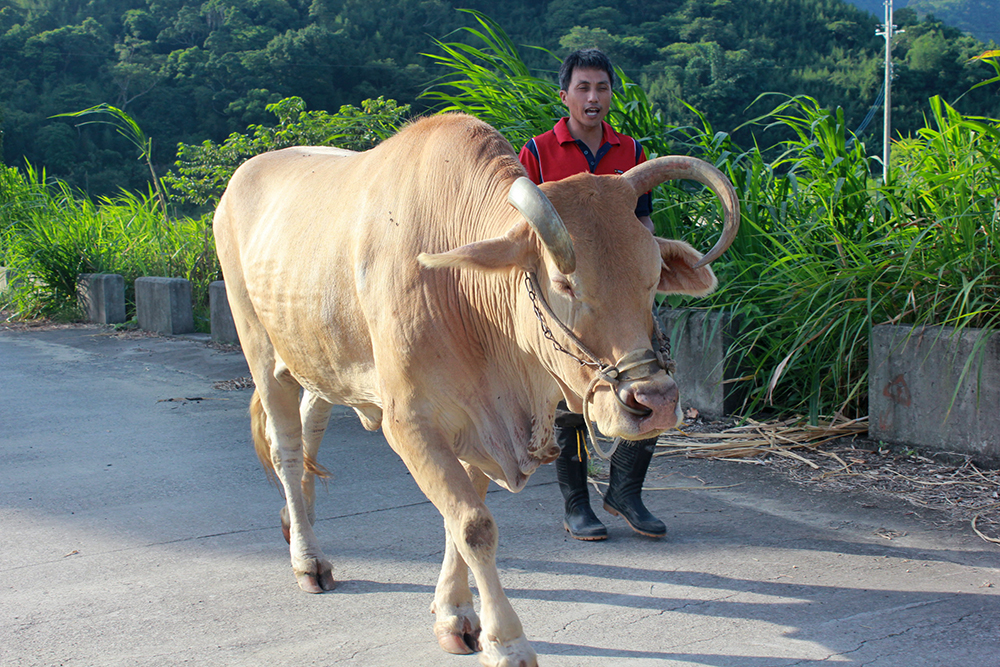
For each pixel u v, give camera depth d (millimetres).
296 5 62094
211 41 55250
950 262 4844
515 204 2316
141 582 3521
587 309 2400
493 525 2615
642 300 2424
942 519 3963
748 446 5055
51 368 8492
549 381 2773
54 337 10594
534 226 2277
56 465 5195
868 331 5055
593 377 2420
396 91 49875
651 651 2885
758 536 3865
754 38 51562
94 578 3561
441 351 2748
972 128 5016
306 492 3863
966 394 4531
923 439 4727
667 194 6027
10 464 5219
